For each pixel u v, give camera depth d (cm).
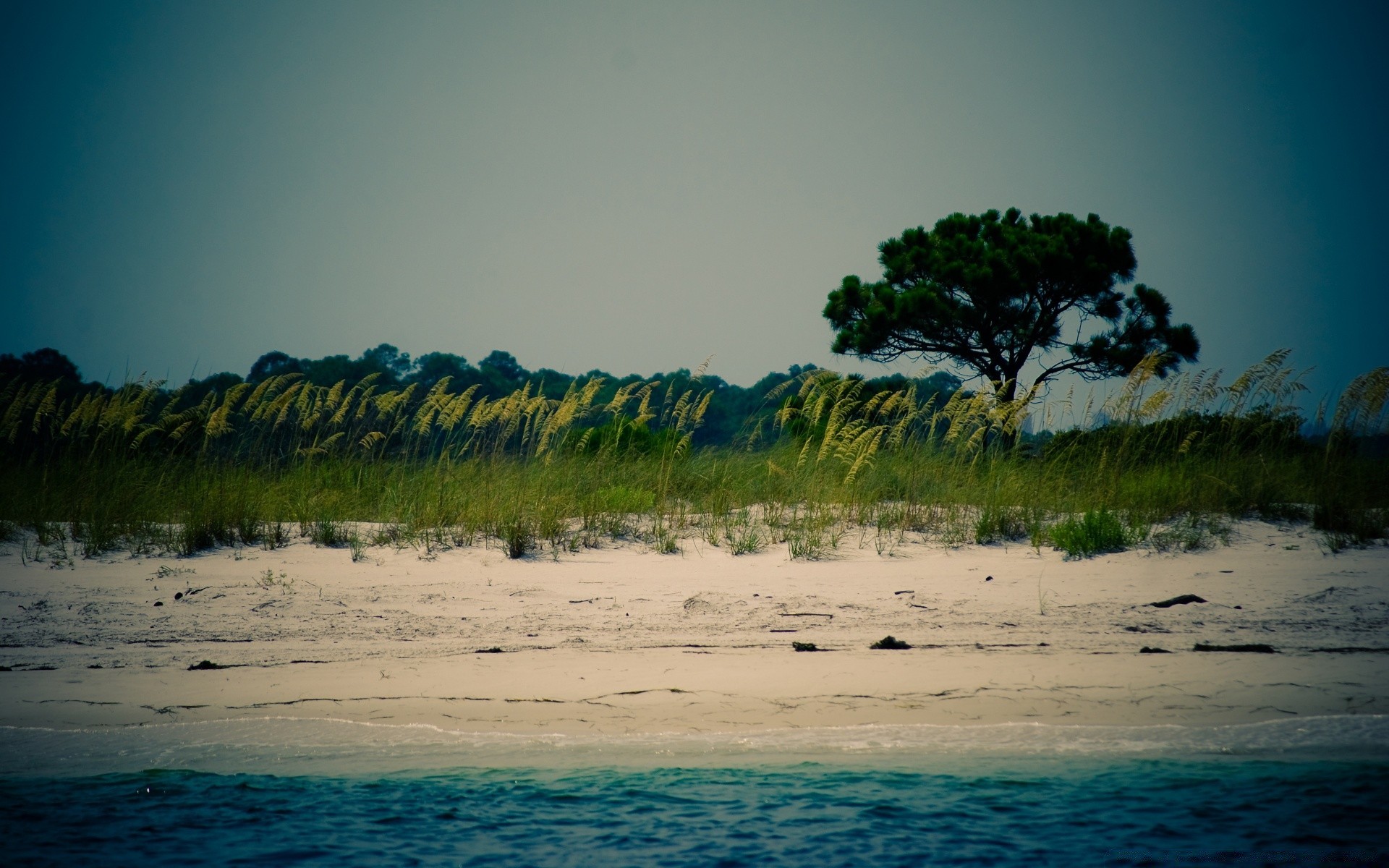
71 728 513
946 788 438
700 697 550
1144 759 463
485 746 491
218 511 1066
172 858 371
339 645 667
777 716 525
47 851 381
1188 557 953
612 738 500
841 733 502
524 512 1102
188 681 582
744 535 1089
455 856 372
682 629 717
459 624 739
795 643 651
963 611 766
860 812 411
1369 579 837
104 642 680
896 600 816
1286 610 734
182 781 448
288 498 1163
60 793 439
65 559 967
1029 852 377
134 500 1112
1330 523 1048
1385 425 1126
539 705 541
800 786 441
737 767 464
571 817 412
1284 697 529
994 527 1098
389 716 529
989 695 546
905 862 369
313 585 874
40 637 692
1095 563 948
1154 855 372
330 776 458
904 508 1181
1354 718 502
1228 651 616
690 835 396
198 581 889
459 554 1017
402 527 1114
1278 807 409
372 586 875
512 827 401
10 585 866
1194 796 424
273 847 384
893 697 546
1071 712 521
